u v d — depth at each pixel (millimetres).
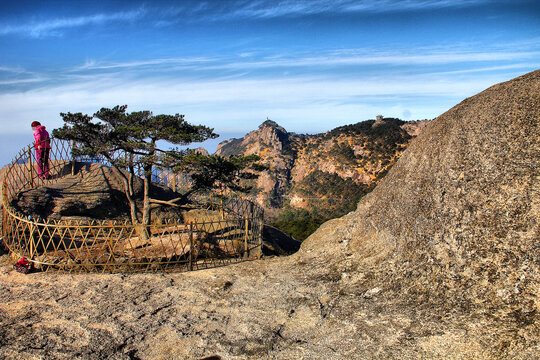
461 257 5348
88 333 5367
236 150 181500
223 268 8227
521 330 4020
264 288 6953
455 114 7098
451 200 6023
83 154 10648
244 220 10031
